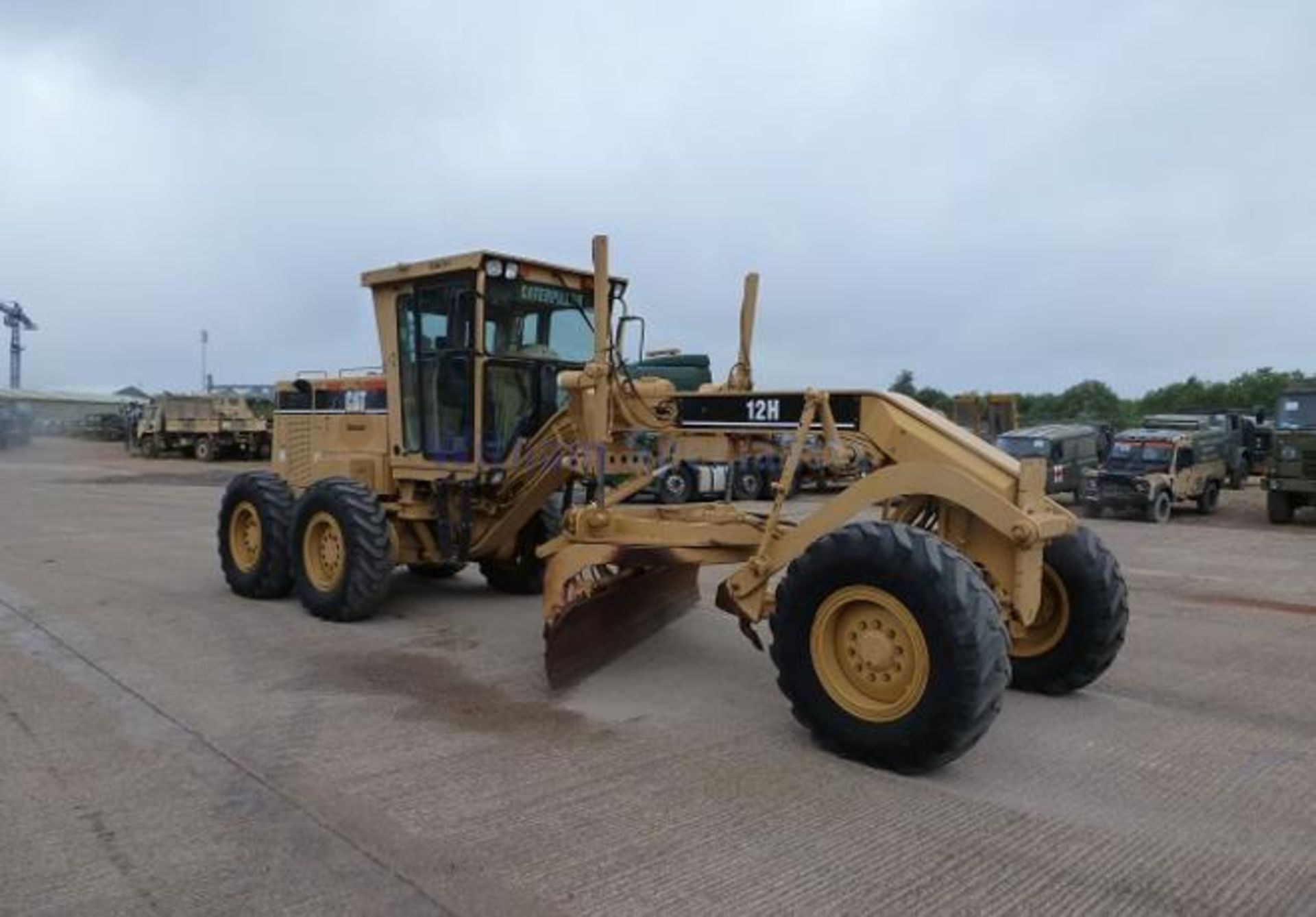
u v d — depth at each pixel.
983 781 4.45
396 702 5.54
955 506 4.94
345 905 3.28
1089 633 5.59
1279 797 4.32
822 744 4.78
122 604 8.24
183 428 36.97
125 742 4.84
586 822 3.94
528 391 7.80
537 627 7.51
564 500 8.12
